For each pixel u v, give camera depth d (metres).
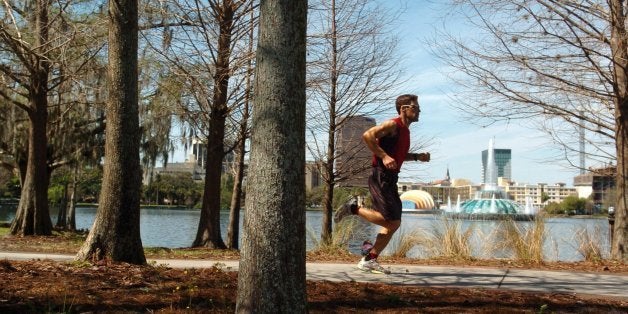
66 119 23.30
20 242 15.22
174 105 17.72
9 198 70.25
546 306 5.54
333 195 19.42
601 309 5.66
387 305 5.50
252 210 3.92
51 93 20.59
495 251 11.18
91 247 7.33
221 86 15.62
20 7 16.75
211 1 14.80
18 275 6.17
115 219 7.39
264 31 4.02
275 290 3.82
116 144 7.45
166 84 16.61
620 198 11.12
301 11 4.05
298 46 4.02
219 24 15.08
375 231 15.30
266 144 3.92
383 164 6.98
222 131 16.00
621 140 11.27
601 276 8.17
